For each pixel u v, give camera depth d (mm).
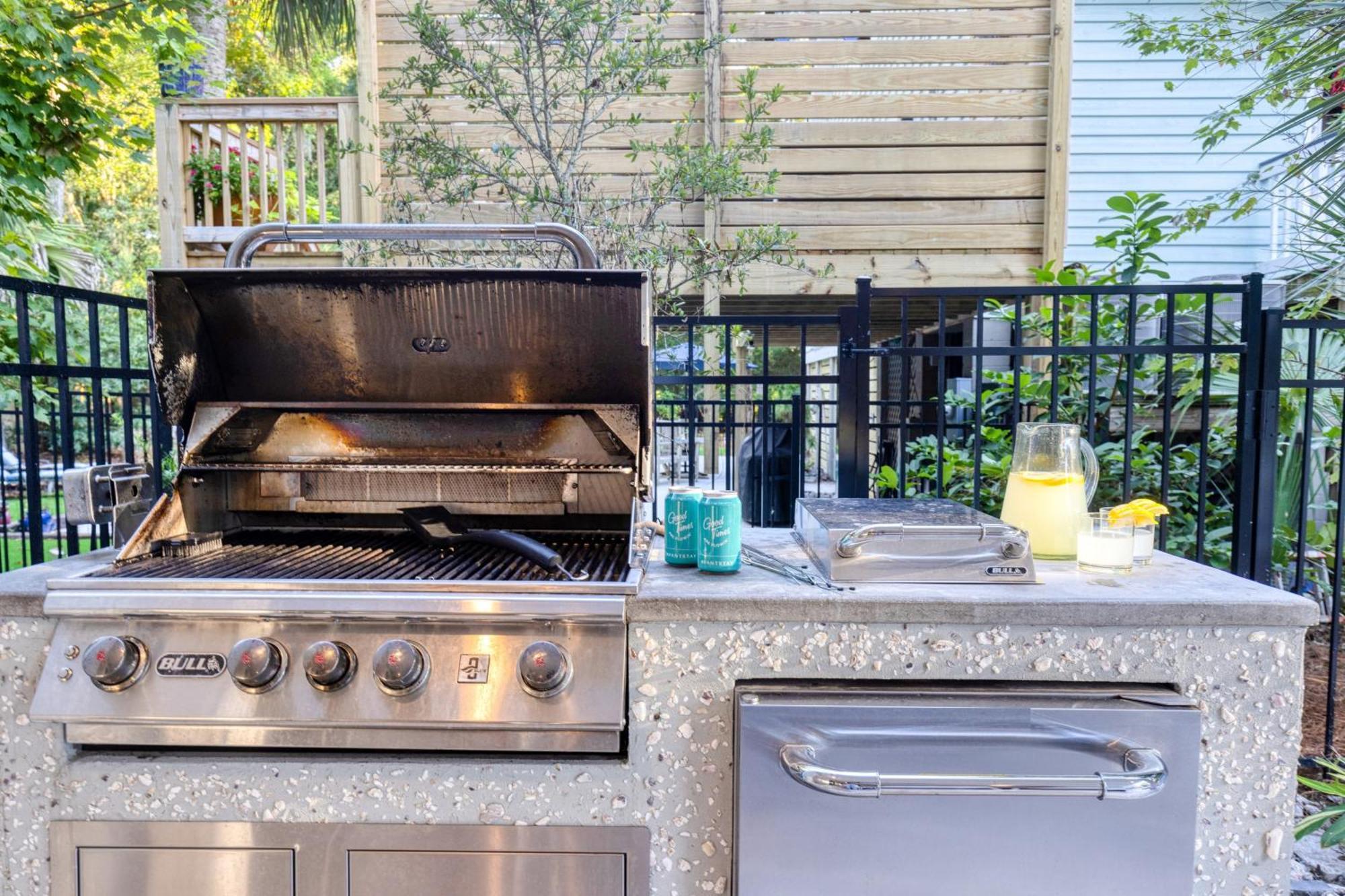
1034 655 1269
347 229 1729
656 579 1398
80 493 1637
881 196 4727
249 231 1715
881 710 1205
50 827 1296
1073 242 5656
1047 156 4664
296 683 1239
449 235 1732
